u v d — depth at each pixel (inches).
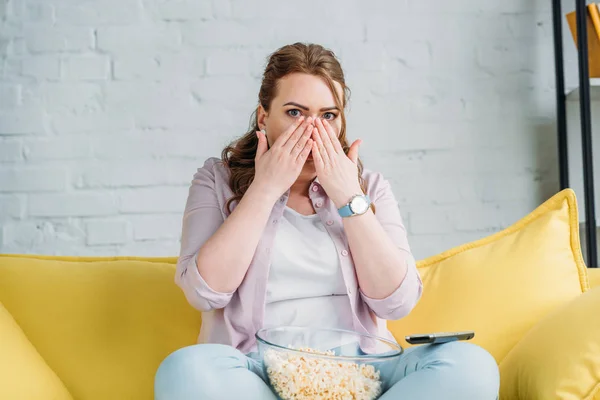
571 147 101.0
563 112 101.8
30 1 100.7
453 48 104.0
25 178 98.8
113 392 61.2
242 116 101.4
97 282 66.1
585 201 96.3
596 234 95.0
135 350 62.9
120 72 100.7
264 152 63.2
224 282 58.6
